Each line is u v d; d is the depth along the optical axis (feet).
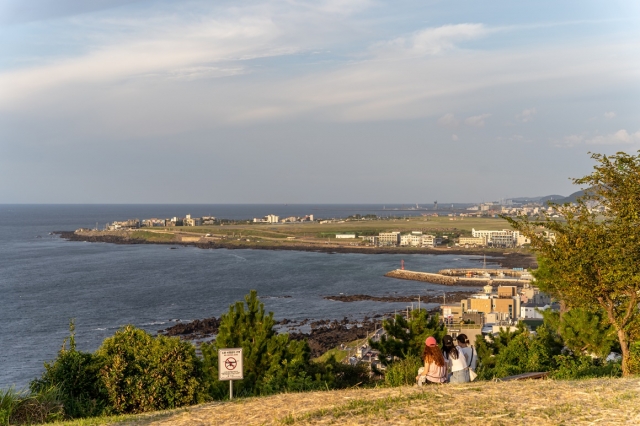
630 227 65.26
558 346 92.48
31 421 48.03
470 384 45.14
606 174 67.82
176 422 38.73
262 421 36.52
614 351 95.86
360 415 35.55
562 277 72.54
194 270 630.74
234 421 37.42
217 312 379.96
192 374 64.03
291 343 82.38
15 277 545.03
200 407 44.86
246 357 76.48
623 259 64.64
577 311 86.28
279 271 636.89
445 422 33.19
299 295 466.70
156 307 395.55
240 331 79.77
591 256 66.69
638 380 46.47
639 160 67.62
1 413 46.50
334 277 593.01
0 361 246.47
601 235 66.80
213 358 78.43
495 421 33.09
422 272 630.33
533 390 41.57
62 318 348.79
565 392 40.63
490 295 358.23
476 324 248.32
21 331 309.63
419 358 64.64
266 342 77.92
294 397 44.29
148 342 64.44
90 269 622.13
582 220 69.51
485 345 99.25
